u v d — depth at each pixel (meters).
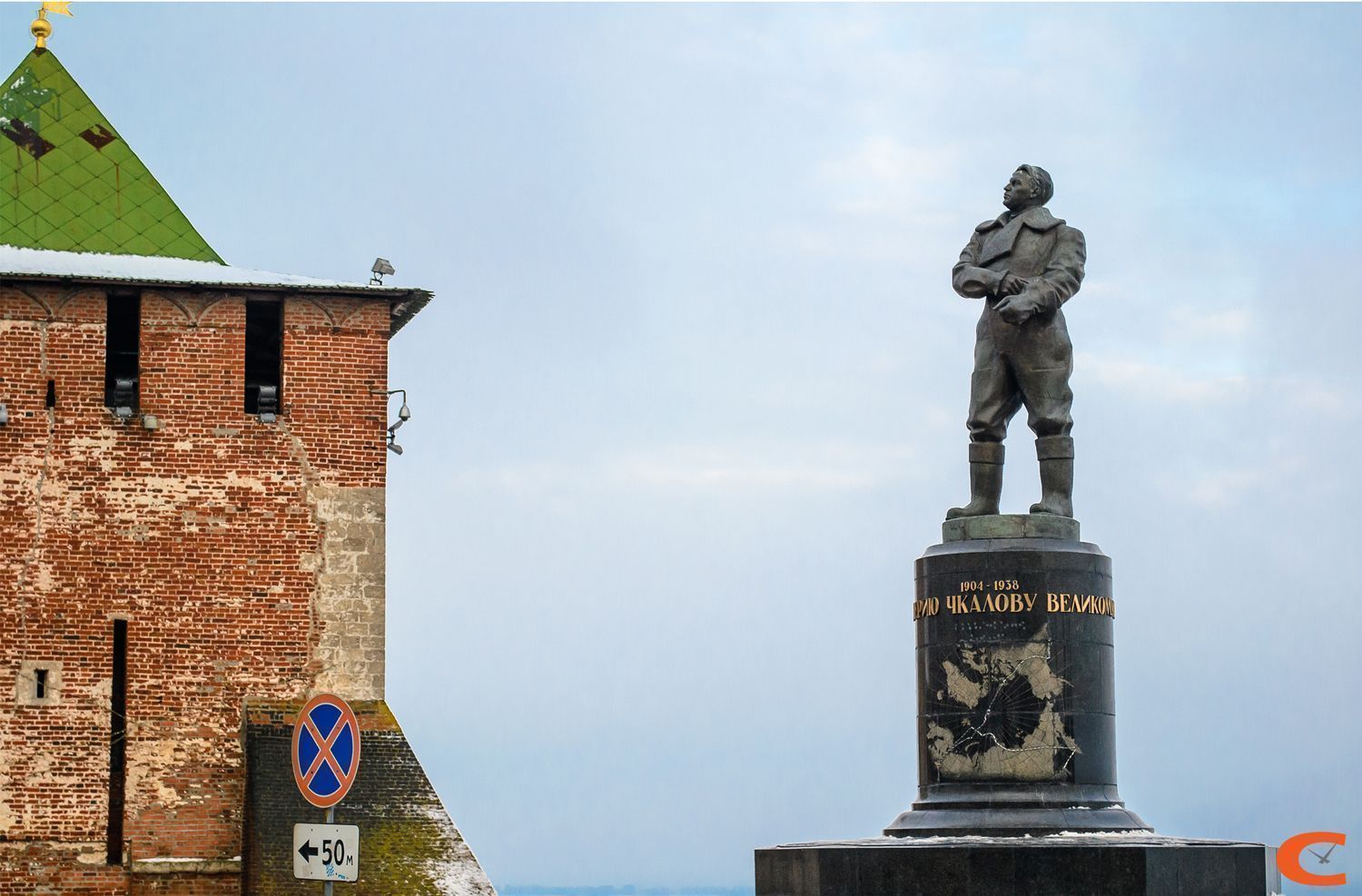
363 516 42.12
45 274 40.91
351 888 38.25
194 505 41.41
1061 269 32.84
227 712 40.91
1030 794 31.08
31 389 41.12
